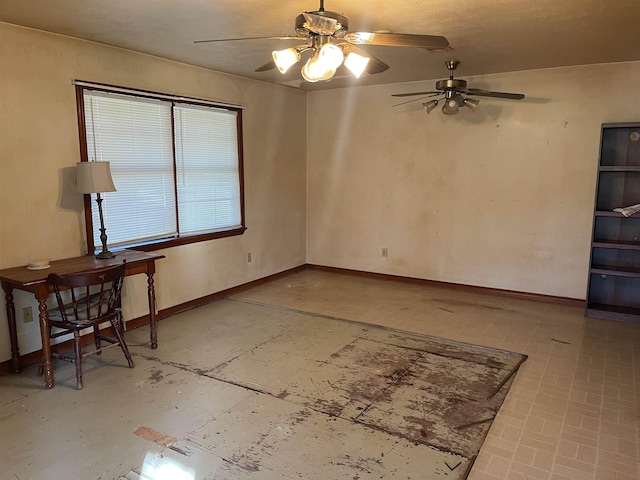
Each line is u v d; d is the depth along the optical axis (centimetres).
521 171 485
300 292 527
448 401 283
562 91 454
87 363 337
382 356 349
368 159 577
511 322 427
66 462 226
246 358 345
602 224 453
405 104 541
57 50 333
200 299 475
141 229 410
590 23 306
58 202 344
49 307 343
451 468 221
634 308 446
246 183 521
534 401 285
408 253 566
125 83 380
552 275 484
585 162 453
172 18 295
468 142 510
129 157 391
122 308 396
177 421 261
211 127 470
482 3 267
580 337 390
